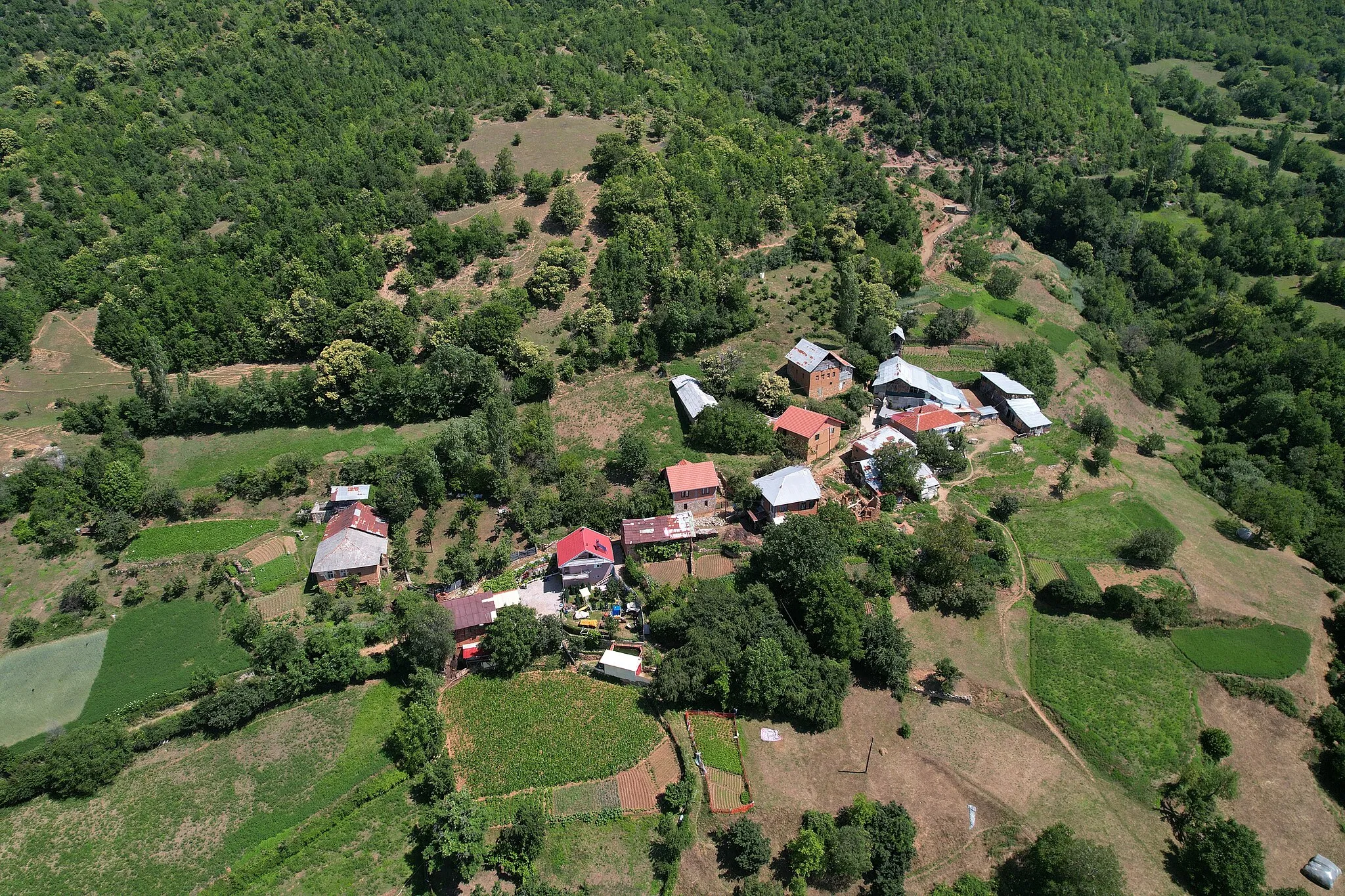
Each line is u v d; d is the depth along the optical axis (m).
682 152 168.00
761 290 154.62
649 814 77.75
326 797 77.88
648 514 106.38
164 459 113.88
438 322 132.50
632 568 97.69
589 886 72.62
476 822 72.12
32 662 87.81
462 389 123.38
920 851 77.44
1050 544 109.25
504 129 177.38
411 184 154.38
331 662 86.75
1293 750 87.88
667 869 73.50
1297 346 152.62
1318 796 84.06
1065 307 175.75
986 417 134.50
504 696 88.31
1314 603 105.12
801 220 171.38
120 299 125.19
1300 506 122.31
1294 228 187.62
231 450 116.31
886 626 91.12
